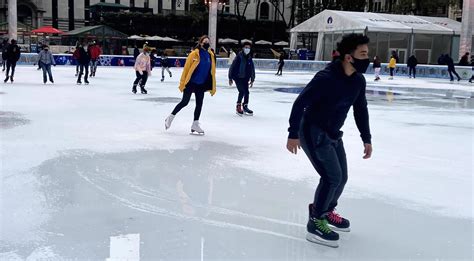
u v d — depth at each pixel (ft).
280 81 78.89
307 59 141.59
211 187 16.62
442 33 120.78
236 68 35.12
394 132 30.50
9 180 16.74
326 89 11.14
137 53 96.17
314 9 179.52
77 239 11.71
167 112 36.19
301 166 20.17
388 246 11.98
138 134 26.50
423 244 12.19
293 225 13.16
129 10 197.36
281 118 35.17
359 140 27.12
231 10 238.48
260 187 16.84
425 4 146.82
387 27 115.85
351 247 11.83
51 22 211.00
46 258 10.58
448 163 21.88
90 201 14.70
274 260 10.87
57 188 15.97
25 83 58.39
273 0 207.41
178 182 17.12
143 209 14.10
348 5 169.48
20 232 12.08
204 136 26.55
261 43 191.93
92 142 23.86
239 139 25.99
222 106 41.78
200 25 188.75
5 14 195.72
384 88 72.02
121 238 11.85
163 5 231.71
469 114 41.50
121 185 16.53
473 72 97.66
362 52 10.92
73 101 41.27
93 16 189.98
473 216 14.57
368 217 14.19
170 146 23.45
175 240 11.83
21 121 29.58
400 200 15.99
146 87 58.85
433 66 106.22
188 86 26.48
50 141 23.77
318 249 11.60
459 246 12.12
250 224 13.14
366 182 18.12
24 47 135.44
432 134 30.14
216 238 12.05
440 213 14.76
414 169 20.49
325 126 11.53
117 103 41.01
